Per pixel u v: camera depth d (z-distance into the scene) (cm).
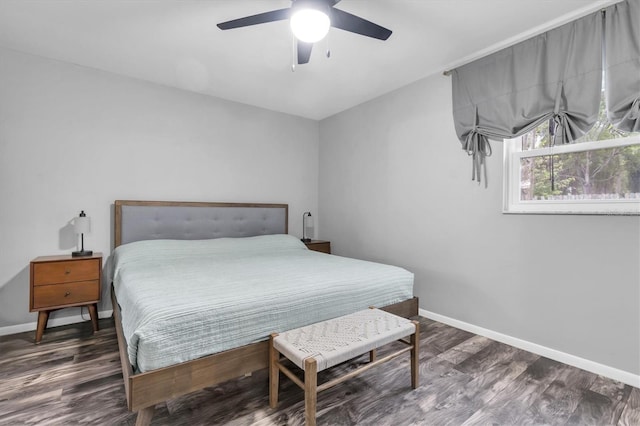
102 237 294
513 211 239
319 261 272
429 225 298
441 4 195
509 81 234
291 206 421
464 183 270
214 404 163
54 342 238
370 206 363
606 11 190
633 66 179
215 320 148
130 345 134
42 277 235
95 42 244
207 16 210
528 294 230
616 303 192
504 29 222
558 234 216
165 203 318
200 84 324
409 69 286
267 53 259
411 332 173
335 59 267
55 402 162
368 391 176
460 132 268
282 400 167
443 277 286
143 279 199
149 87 317
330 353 142
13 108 257
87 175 287
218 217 352
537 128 234
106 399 165
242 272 222
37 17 212
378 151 353
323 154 436
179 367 136
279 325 168
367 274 221
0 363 204
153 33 231
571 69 204
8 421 147
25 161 262
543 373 197
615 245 192
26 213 262
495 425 149
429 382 186
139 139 312
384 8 199
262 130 394
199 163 348
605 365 195
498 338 246
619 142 195
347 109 396
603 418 155
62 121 276
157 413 154
